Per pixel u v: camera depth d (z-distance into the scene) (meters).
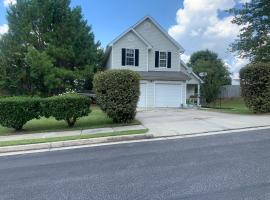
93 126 14.37
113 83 14.46
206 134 11.67
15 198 5.63
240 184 5.77
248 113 17.52
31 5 28.31
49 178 6.80
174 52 28.92
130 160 8.03
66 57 27.94
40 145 10.75
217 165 7.13
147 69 27.92
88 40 30.97
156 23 28.39
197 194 5.37
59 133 13.02
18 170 7.70
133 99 14.65
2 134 13.59
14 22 28.78
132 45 27.53
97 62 31.55
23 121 13.95
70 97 14.15
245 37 30.81
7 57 27.06
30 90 27.94
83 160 8.37
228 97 42.22
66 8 29.30
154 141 10.77
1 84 26.91
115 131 12.52
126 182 6.21
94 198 5.42
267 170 6.57
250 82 17.09
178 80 26.80
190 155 8.26
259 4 29.80
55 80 26.17
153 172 6.82
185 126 13.44
